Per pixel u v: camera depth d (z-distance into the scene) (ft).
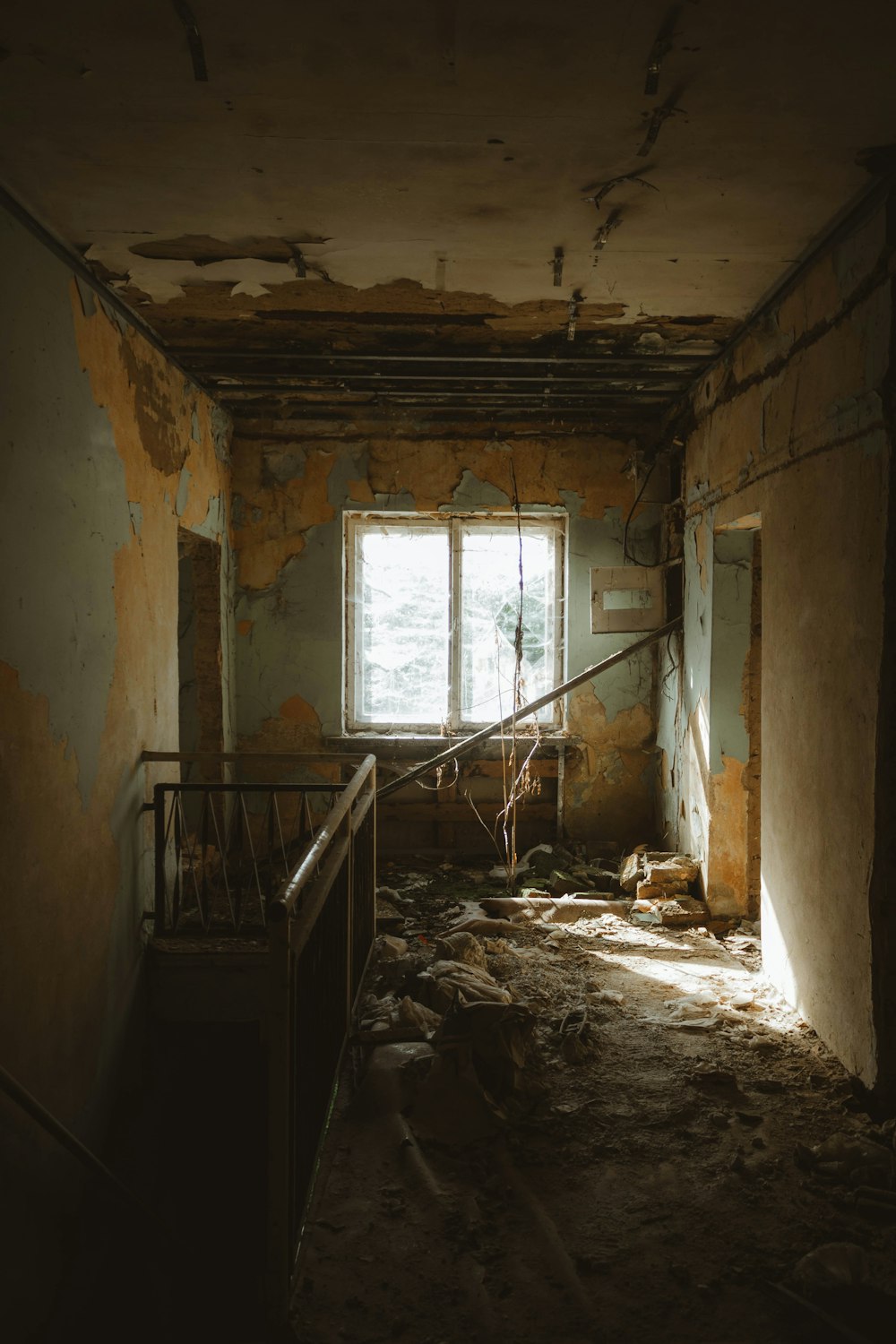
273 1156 6.70
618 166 8.98
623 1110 9.47
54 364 10.41
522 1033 10.07
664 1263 7.22
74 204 9.70
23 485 9.53
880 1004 9.30
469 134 8.38
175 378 15.60
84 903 11.11
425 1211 7.82
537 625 20.94
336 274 11.80
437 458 20.35
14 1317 8.61
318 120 8.16
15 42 7.00
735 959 14.28
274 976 6.77
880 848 9.23
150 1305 10.39
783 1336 6.50
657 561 20.44
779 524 12.25
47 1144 9.64
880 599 9.12
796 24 6.79
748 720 15.96
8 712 9.09
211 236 10.57
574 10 6.63
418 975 12.26
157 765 14.10
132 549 13.15
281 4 6.57
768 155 8.70
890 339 8.94
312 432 20.25
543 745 20.68
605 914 16.67
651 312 13.17
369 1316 6.66
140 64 7.29
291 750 20.51
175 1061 14.06
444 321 13.64
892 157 8.70
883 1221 7.70
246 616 20.42
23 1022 9.34
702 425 16.52
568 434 20.38
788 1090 9.87
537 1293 6.90
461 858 20.61
